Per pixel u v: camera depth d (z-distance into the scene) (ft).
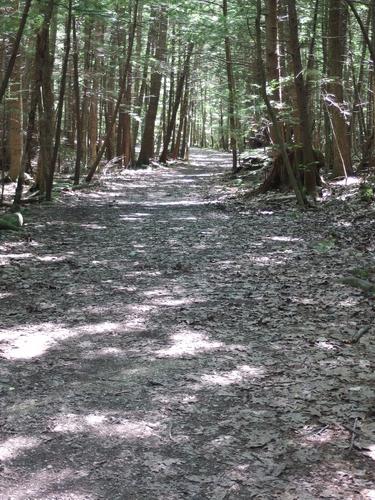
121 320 19.24
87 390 13.83
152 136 107.14
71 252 31.37
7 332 17.99
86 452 11.05
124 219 44.16
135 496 9.66
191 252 31.07
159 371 14.92
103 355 16.11
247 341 17.10
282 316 19.35
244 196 54.75
